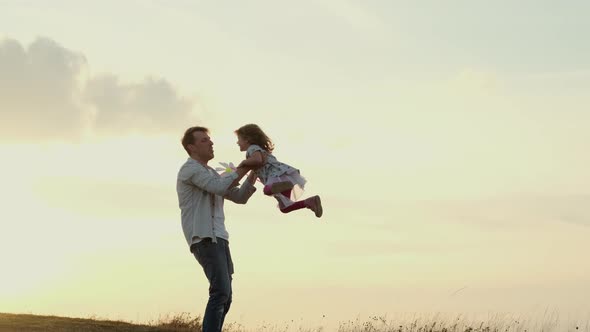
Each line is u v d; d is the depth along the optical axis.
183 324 12.78
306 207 7.96
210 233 6.90
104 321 12.58
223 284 6.92
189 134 7.21
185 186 7.00
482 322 13.11
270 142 8.17
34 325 11.62
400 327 13.19
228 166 7.35
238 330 12.12
